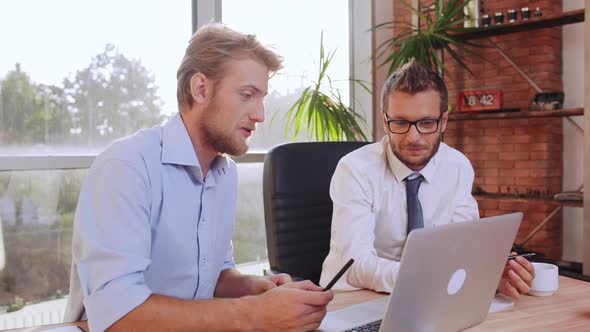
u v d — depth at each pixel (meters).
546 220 3.76
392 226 1.90
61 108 2.79
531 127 3.93
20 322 2.68
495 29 3.72
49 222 2.77
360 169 1.86
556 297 1.42
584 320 1.23
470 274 1.05
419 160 1.76
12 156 2.61
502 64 4.05
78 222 1.13
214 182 1.37
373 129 4.34
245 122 1.25
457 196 1.98
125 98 3.03
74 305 1.23
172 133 1.27
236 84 1.22
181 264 1.30
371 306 1.31
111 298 1.06
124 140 1.22
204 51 1.23
